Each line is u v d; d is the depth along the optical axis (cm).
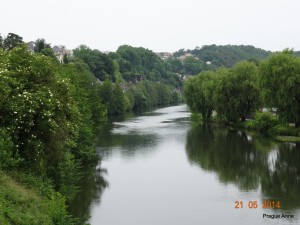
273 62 6481
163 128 8675
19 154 2556
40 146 2594
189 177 4247
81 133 4488
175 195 3581
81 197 3516
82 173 4391
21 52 2877
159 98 19200
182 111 14512
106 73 16950
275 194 3578
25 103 2502
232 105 8219
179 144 6444
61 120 2812
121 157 5350
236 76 8138
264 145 6025
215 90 8631
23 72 2678
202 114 10131
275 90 6456
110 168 4684
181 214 3089
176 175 4334
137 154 5588
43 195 2459
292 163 4803
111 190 3747
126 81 19162
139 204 3325
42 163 2688
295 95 6259
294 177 4169
